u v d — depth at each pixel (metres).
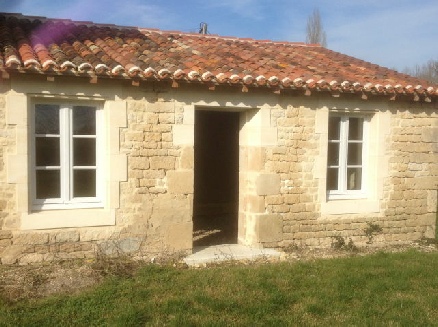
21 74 6.13
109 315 4.80
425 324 4.75
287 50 9.84
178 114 7.02
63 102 6.59
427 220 8.70
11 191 6.30
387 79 8.30
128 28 9.13
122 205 6.83
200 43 9.02
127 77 6.48
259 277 5.98
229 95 7.25
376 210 8.28
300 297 5.38
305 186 7.79
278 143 7.59
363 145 8.41
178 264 6.68
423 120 8.55
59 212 6.55
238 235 8.15
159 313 4.85
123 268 6.21
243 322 4.66
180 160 7.07
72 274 5.93
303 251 7.66
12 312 4.84
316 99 7.76
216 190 11.34
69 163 6.68
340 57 10.06
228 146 11.39
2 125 6.21
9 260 6.34
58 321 4.67
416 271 6.38
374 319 4.85
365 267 6.59
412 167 8.52
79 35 7.98
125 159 6.80
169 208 7.06
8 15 8.38
